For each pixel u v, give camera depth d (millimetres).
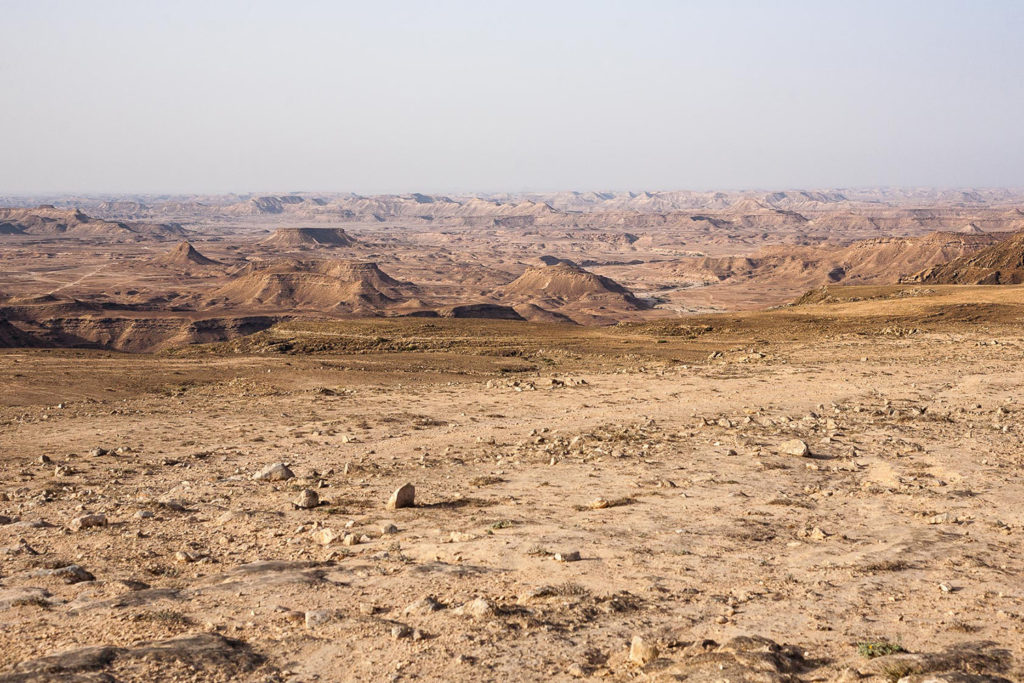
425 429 32594
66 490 23266
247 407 42375
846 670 9070
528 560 13891
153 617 11711
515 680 9438
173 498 21359
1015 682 8656
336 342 100750
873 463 22125
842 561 13430
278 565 14141
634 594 12141
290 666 9992
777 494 18734
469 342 93875
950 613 10914
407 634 10820
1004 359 46062
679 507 17609
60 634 11289
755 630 10648
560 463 23922
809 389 38625
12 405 45719
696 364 54781
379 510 18609
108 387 53062
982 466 20969
